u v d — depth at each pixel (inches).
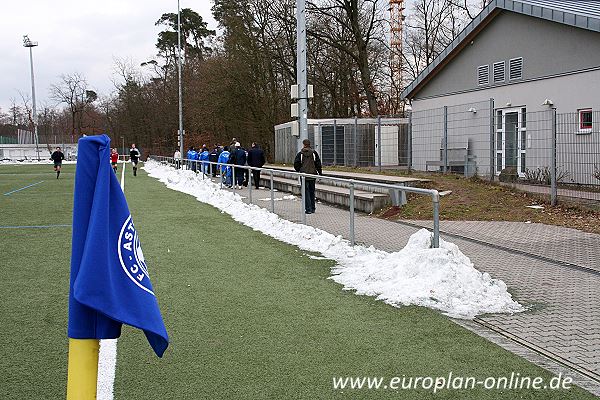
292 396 165.0
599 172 626.5
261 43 1590.8
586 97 674.8
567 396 163.8
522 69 765.9
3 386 175.6
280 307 258.1
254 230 494.9
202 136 2332.7
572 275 312.8
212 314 247.9
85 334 96.0
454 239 425.1
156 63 3009.4
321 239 407.8
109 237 94.9
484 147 812.0
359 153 1047.0
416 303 258.8
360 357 195.5
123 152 3095.5
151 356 198.8
